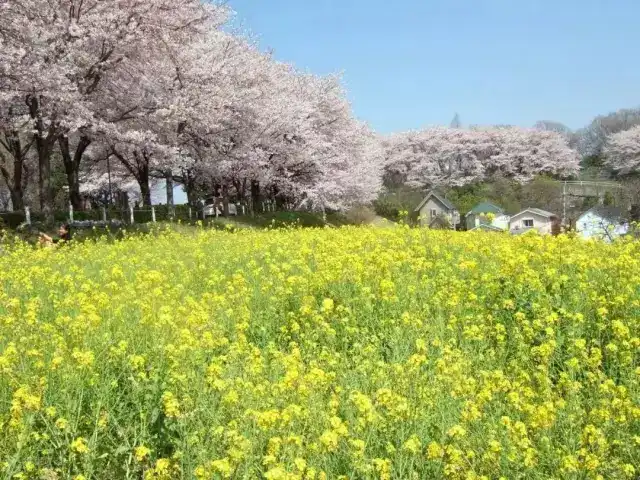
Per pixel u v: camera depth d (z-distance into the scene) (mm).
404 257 8656
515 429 3871
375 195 46094
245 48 31172
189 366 5086
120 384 4957
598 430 3842
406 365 4961
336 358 5516
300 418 4109
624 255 7965
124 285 8609
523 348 5602
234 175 32625
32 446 4000
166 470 3688
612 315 6211
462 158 79250
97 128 22031
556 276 7102
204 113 24891
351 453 3791
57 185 40375
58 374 4676
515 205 66062
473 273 7773
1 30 19062
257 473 3811
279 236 14312
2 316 6371
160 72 24391
